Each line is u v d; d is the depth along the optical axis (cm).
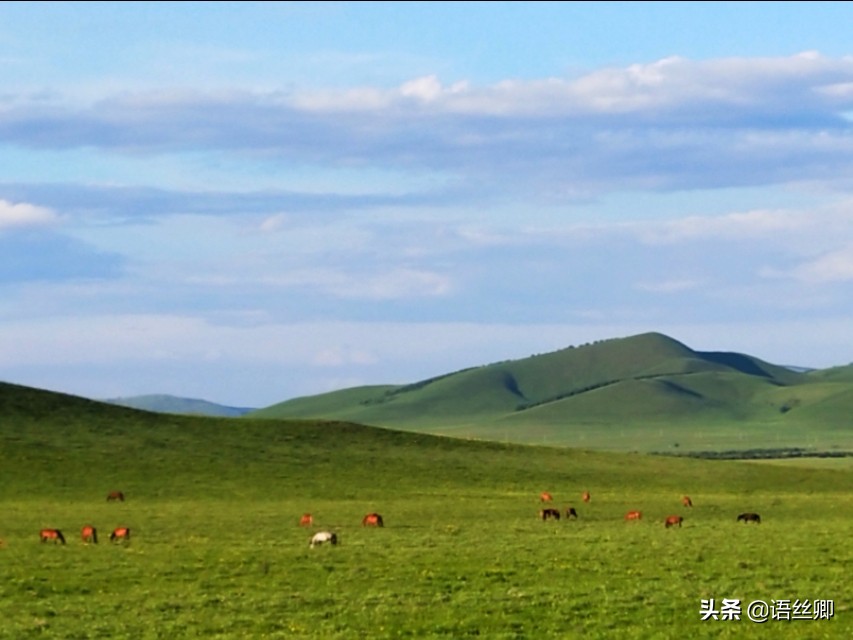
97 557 6328
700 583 5428
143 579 5581
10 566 5962
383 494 11519
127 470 12219
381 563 6059
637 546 6831
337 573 5728
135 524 8388
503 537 7462
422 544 6969
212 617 4700
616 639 4325
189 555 6391
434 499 11112
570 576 5653
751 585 5381
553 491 12375
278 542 7138
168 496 11025
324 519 8919
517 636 4384
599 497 11675
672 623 4600
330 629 4469
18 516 8994
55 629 4469
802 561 6144
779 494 12500
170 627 4509
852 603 4966
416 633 4428
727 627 4528
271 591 5259
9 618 4678
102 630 4469
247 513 9388
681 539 7275
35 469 11912
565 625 4556
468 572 5756
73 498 10744
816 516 9781
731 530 8031
